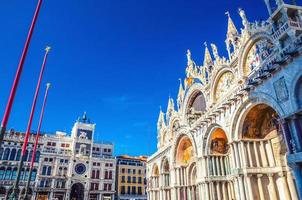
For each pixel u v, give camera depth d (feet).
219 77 126.62
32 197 260.21
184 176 157.07
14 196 84.94
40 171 273.54
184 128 148.46
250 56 104.12
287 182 85.66
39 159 277.44
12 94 59.77
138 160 341.21
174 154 165.48
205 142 122.11
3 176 256.52
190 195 148.46
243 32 107.76
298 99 66.90
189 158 155.63
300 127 65.82
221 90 124.06
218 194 112.27
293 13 82.28
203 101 146.10
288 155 66.80
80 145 315.99
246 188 88.58
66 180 283.18
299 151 63.98
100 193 295.69
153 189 204.64
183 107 163.84
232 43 117.08
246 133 96.22
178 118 174.19
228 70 118.93
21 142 279.08
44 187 269.23
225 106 103.65
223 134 118.52
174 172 162.50
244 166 90.74
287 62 70.33
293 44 70.13
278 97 73.67
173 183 162.09
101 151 342.03
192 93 155.53
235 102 97.91
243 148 93.35
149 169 221.25
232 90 109.81
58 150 309.42
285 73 71.20
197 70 152.66
